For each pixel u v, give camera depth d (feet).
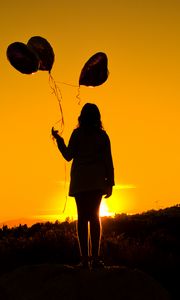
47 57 35.88
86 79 35.01
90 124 30.99
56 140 31.30
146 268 39.01
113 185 30.53
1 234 60.64
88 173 29.99
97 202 29.94
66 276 27.58
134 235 54.44
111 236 52.65
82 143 30.60
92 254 29.84
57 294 26.58
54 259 43.42
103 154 30.55
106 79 35.09
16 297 26.73
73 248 45.24
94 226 29.84
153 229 56.59
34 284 27.30
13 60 35.27
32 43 35.99
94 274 27.66
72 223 61.93
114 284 27.07
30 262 42.83
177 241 50.19
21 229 62.49
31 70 35.55
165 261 40.16
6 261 43.06
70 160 31.27
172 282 36.17
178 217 61.21
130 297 26.68
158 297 26.99
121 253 42.55
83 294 26.63
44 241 47.16
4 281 27.89
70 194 30.27
